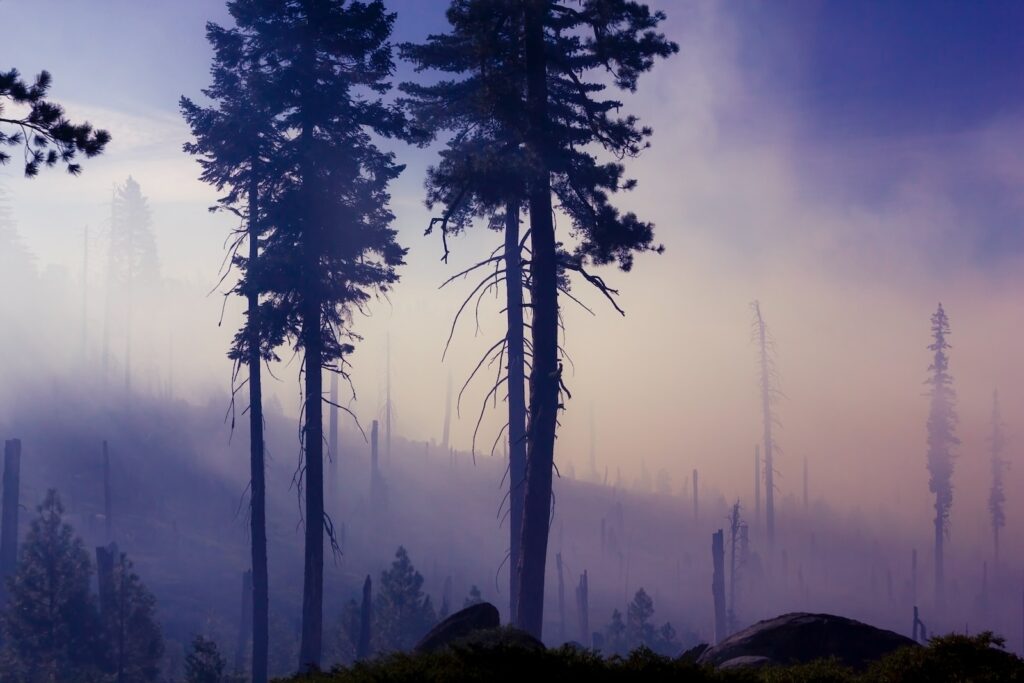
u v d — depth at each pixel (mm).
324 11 29031
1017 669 9680
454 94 28625
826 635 15023
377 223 30094
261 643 33000
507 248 29938
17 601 42562
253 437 33344
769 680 10156
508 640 16078
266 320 29266
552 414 22375
